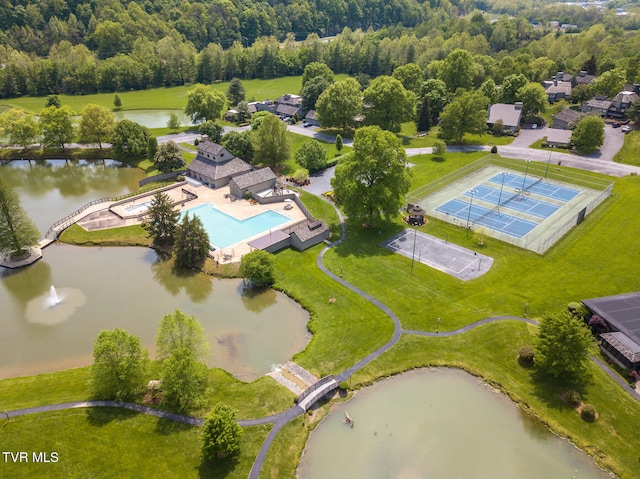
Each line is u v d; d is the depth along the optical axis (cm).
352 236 8681
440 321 6450
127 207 9988
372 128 8556
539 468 4584
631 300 6366
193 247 7888
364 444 4831
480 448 4791
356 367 5744
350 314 6638
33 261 8156
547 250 8000
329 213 9531
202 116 15375
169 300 7225
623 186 10331
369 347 6050
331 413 5194
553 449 4766
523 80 15938
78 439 4694
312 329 6400
